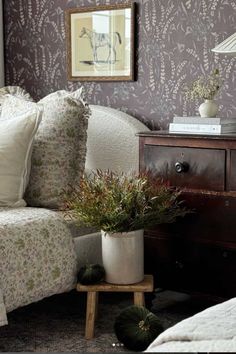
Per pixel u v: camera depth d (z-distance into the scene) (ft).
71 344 8.47
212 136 8.59
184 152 8.92
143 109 11.34
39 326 9.18
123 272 8.70
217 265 8.82
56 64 12.59
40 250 8.50
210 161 8.66
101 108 11.41
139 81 11.34
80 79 12.19
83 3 11.98
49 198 9.80
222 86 10.32
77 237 9.54
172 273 9.34
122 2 11.39
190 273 9.14
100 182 8.85
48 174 9.81
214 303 10.18
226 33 10.18
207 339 4.09
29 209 9.30
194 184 8.87
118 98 11.70
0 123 9.85
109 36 11.62
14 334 8.84
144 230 9.51
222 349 3.79
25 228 8.42
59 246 8.80
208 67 10.44
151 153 9.30
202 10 10.41
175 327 4.39
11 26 13.26
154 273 9.53
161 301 10.41
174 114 10.91
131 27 11.26
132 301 10.41
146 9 11.10
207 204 8.77
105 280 8.84
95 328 9.07
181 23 10.68
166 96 11.00
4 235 8.09
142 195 8.61
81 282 8.75
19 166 9.50
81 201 8.66
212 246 8.82
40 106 10.08
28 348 8.30
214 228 8.75
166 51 10.92
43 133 9.91
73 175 10.07
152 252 9.52
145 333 8.14
